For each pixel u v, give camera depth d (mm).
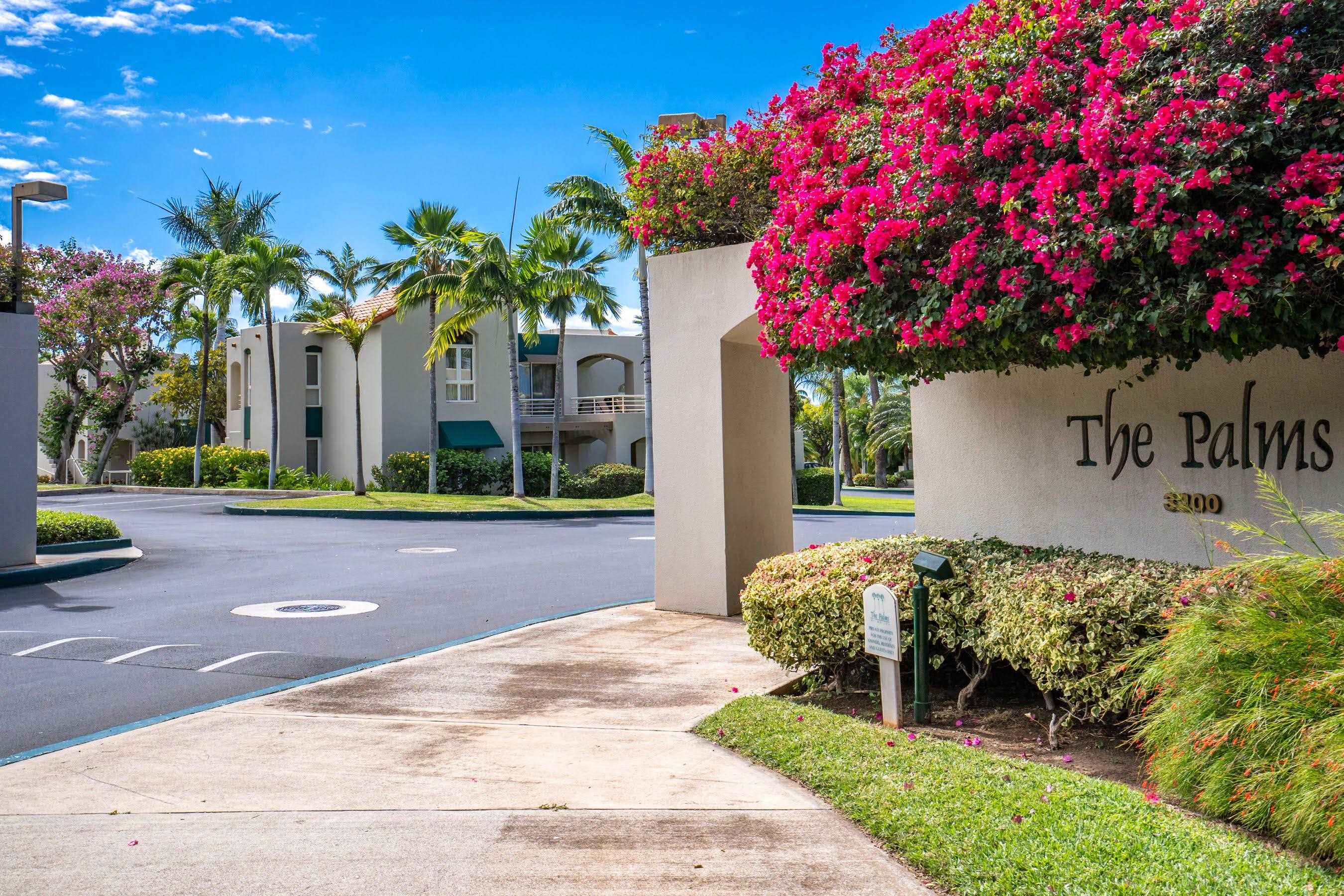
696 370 10758
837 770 5082
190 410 45781
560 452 42000
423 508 25453
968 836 4090
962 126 5965
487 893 3783
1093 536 7645
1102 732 5703
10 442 13727
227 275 31531
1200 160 4730
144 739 5973
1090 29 5793
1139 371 7371
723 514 10570
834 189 7051
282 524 22734
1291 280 4570
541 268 28688
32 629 9930
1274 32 5027
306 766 5426
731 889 3801
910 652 6539
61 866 4043
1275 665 4195
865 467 59812
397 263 30078
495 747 5797
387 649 8992
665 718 6469
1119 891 3484
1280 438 6621
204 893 3781
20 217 14094
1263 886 3469
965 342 6094
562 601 11836
